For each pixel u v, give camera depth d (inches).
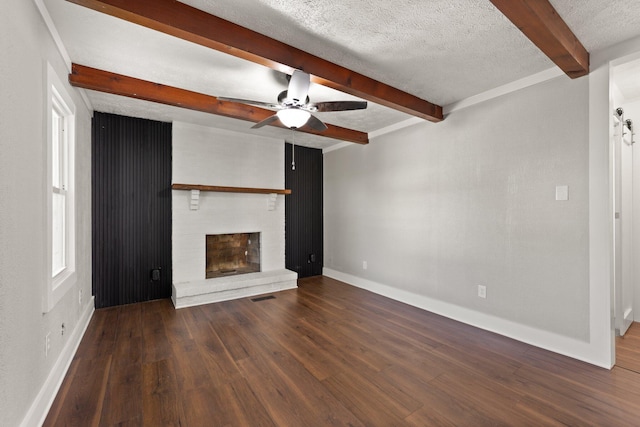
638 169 120.8
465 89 116.2
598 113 89.4
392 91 113.7
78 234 109.0
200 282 157.9
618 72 98.6
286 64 84.8
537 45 74.3
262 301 155.9
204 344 105.0
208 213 166.4
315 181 219.8
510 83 110.0
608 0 66.4
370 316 134.3
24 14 60.7
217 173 169.2
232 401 73.9
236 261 189.3
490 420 67.1
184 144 158.9
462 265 127.7
